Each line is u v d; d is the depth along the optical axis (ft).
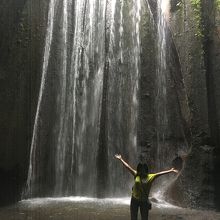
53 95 50.37
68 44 53.26
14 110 41.86
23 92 42.98
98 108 52.95
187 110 47.19
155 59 51.96
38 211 37.09
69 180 50.16
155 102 50.65
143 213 26.27
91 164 50.67
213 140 40.70
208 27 42.96
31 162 46.93
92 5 56.18
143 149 49.80
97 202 43.16
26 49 43.62
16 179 42.37
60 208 38.83
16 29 42.63
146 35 53.01
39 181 47.73
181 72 47.14
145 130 50.24
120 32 54.90
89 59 54.39
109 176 49.88
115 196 48.98
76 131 51.70
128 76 53.11
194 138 42.55
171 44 49.75
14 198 42.22
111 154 50.55
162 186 47.11
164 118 49.57
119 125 51.55
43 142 48.57
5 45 41.24
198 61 43.29
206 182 40.40
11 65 41.81
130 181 49.62
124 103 52.31
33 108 44.24
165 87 50.19
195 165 41.75
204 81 42.27
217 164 40.32
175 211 38.32
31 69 44.11
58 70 51.44
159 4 53.11
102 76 54.13
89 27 55.36
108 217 34.60
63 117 51.19
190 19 45.50
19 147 42.29
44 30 46.19
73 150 51.08
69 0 54.24
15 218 33.78
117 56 54.03
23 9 43.65
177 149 47.88
